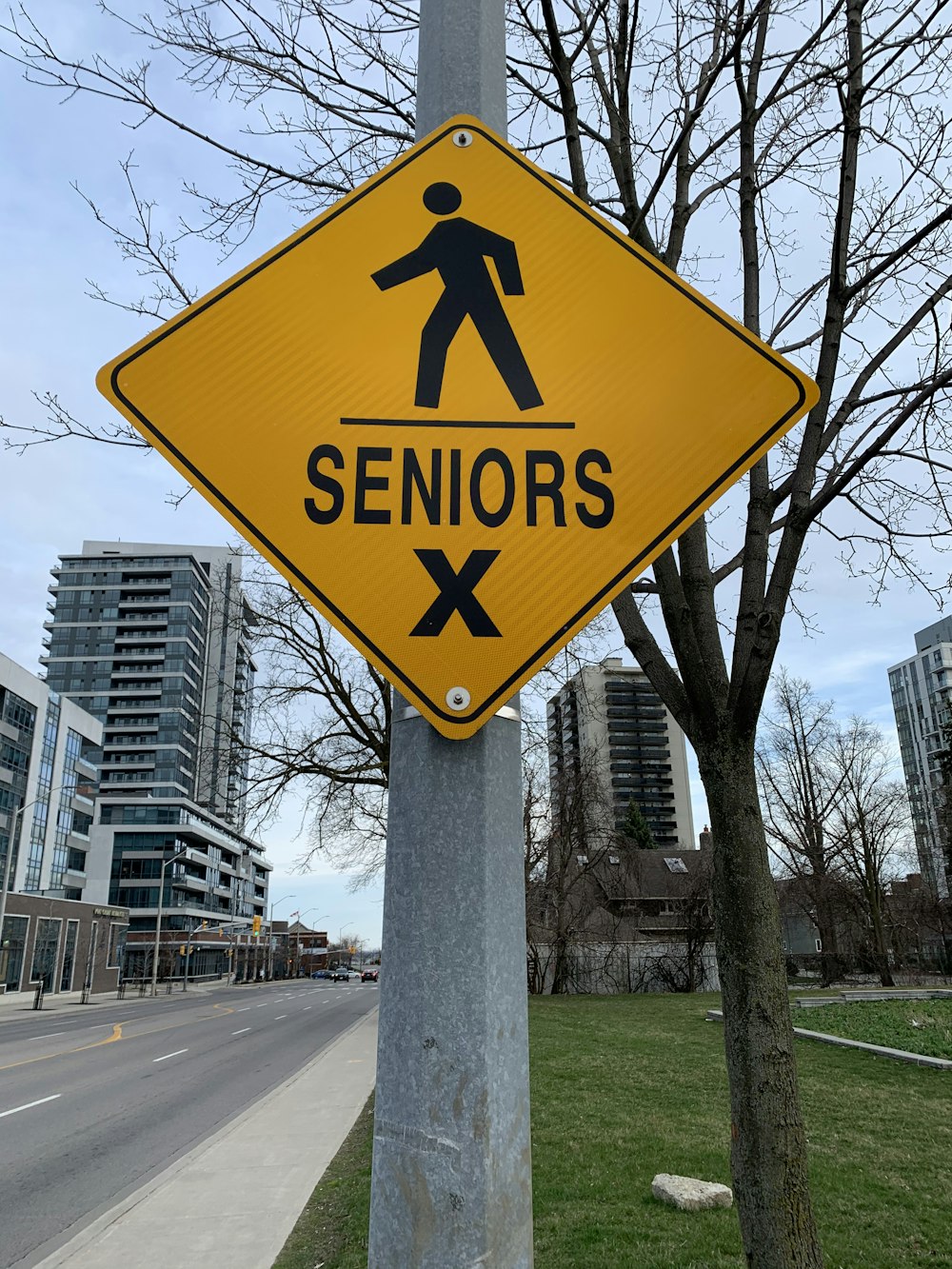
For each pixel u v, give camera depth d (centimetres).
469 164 197
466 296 188
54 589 11194
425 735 158
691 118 360
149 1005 4216
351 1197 606
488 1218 132
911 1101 849
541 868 3319
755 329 345
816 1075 1011
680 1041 1408
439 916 145
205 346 179
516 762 160
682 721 284
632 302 190
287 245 187
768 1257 227
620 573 174
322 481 174
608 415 183
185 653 10919
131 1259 511
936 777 4462
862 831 3041
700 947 3472
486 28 214
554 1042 1399
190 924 8675
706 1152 646
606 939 3500
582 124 389
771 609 270
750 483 300
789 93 383
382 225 191
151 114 427
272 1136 858
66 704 6303
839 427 320
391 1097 139
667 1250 450
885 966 2884
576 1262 437
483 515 175
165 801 8756
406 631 166
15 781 5478
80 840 6619
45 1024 2864
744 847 260
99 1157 848
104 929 6075
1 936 4572
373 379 180
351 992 5672
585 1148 662
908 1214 515
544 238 193
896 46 363
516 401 182
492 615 168
